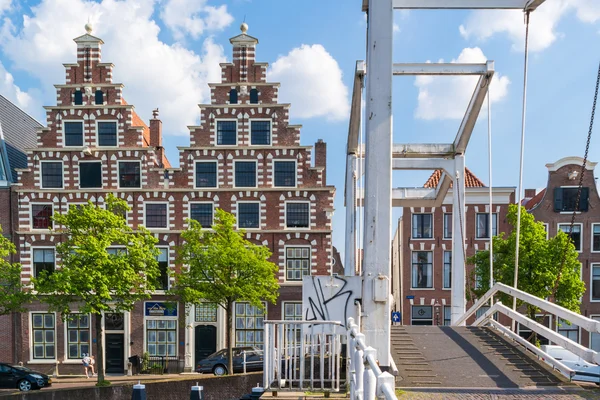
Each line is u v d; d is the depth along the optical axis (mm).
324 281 7395
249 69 26516
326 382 7145
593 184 29031
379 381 3256
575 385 7391
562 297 22531
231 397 16641
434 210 30609
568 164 29203
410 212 30766
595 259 28875
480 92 14086
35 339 25922
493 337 10617
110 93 26469
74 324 25969
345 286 7355
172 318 25922
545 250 22219
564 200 29312
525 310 27359
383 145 7246
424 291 30562
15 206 26266
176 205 26188
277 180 26266
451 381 7582
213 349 25922
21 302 22609
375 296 7129
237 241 22188
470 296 24891
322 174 28391
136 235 22547
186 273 22516
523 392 7023
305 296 7395
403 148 17047
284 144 26234
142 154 26250
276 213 26062
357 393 4555
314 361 8016
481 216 30031
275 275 25922
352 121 15188
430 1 9336
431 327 11617
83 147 25969
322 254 25891
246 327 25859
